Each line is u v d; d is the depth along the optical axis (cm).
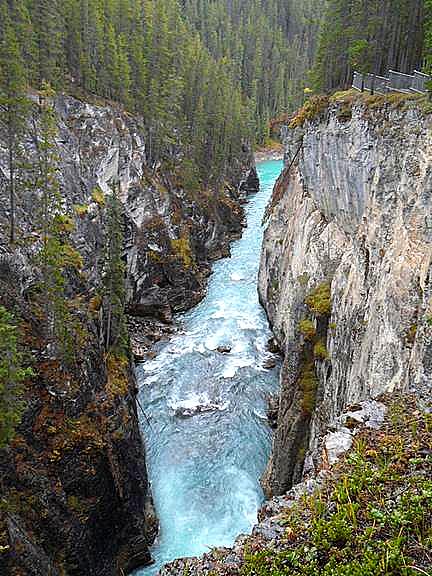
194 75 8631
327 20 5500
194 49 9925
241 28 15650
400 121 2719
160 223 6400
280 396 3809
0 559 2258
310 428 3200
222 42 14688
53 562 2681
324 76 5456
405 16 4006
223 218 8306
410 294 2112
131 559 3191
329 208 4078
